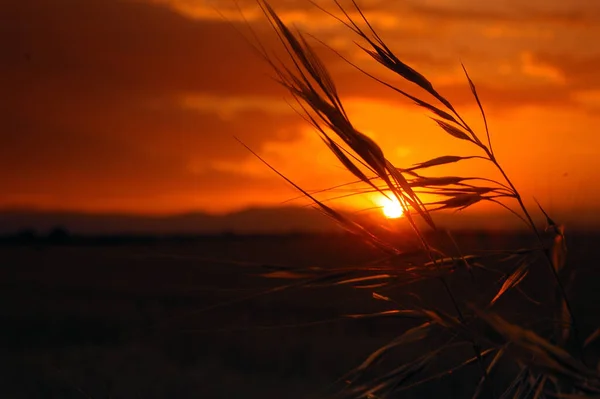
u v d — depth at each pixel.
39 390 2.14
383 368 1.87
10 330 4.14
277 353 3.22
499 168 0.42
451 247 0.40
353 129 0.40
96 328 4.05
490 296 0.39
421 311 0.39
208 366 2.95
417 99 0.43
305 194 0.41
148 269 6.60
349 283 0.40
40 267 7.43
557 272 0.41
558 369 0.34
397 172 0.40
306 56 0.41
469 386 1.90
